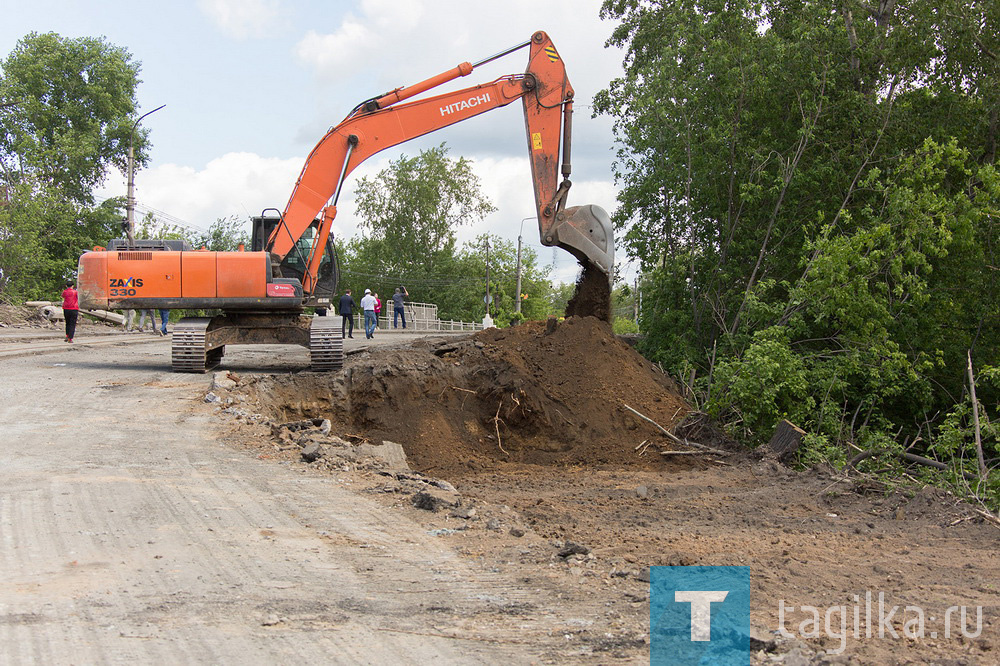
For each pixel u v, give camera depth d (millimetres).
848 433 16641
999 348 20078
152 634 4367
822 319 19078
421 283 78125
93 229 54781
